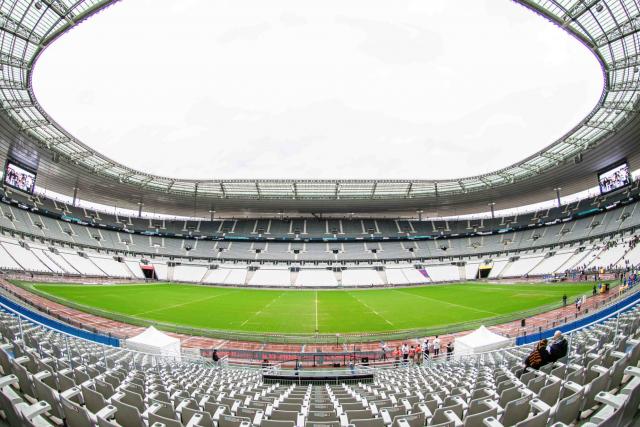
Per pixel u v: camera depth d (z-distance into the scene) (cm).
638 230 4841
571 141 4550
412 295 4697
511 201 7212
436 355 1912
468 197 6844
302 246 7488
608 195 5850
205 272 6544
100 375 795
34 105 3656
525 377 749
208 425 526
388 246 7469
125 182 5941
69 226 6066
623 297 2147
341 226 8094
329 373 1499
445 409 557
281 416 632
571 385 512
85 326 2092
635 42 2798
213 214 8062
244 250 7294
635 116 3859
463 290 4956
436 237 7569
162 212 7875
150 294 4322
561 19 2758
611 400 396
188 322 2828
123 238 6731
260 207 7412
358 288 6003
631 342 735
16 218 5141
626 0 2483
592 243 5400
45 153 4788
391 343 2312
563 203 7206
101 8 2641
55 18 2661
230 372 1509
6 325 1108
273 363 1816
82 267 5291
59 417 510
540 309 2845
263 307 3700
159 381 926
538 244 6259
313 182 5950
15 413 363
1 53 2834
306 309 3600
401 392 895
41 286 3722
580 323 1812
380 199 6838
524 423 377
